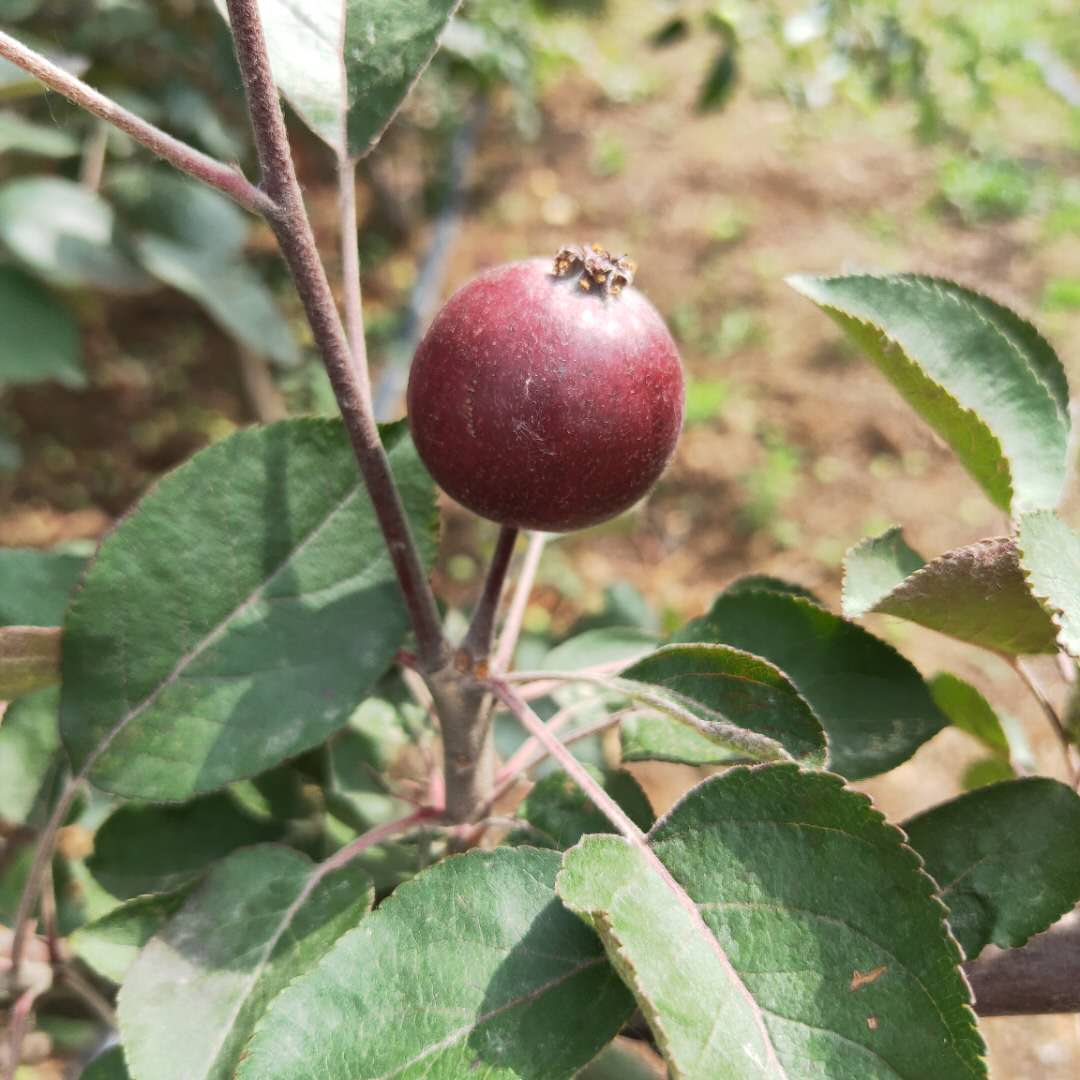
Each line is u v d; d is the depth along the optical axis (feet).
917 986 0.36
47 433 2.54
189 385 2.67
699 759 0.48
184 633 0.49
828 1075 0.35
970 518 2.49
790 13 1.72
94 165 1.24
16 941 0.52
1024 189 3.30
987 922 0.43
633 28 4.32
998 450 0.47
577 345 0.40
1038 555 0.39
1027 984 0.45
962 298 0.53
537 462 0.41
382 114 0.48
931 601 0.43
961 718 0.58
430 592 0.46
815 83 1.74
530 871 0.40
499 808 0.59
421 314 2.36
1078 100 2.35
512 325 0.40
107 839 0.57
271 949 0.45
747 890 0.38
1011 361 0.52
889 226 3.26
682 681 0.43
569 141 3.63
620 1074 0.57
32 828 0.58
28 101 1.25
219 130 1.32
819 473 2.59
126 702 0.48
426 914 0.39
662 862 0.39
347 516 0.50
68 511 2.41
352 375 0.40
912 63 1.59
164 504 0.49
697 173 3.50
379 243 3.03
